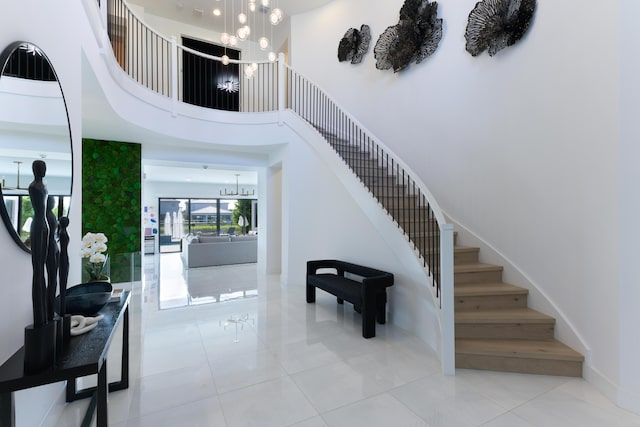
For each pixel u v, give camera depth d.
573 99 2.66
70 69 2.09
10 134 1.38
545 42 2.94
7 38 1.35
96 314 1.87
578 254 2.58
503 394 2.26
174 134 4.92
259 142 5.64
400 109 4.94
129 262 5.40
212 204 13.02
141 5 6.38
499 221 3.43
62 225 1.54
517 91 3.23
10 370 1.23
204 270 7.30
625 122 2.09
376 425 1.93
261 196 7.36
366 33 5.61
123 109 3.99
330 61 6.25
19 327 1.48
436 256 3.40
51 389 1.88
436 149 4.32
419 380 2.46
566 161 2.71
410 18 4.68
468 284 3.25
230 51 7.84
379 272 3.85
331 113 6.11
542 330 2.79
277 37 7.65
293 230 5.67
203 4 6.34
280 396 2.24
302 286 5.62
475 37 3.66
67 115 1.96
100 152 5.43
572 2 2.69
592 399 2.19
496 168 3.48
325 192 5.12
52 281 1.36
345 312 4.18
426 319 3.17
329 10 6.31
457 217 3.98
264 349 3.02
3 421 1.19
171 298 4.88
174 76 4.90
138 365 2.69
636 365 2.05
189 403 2.15
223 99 7.75
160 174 10.03
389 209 3.92
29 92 1.53
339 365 2.70
